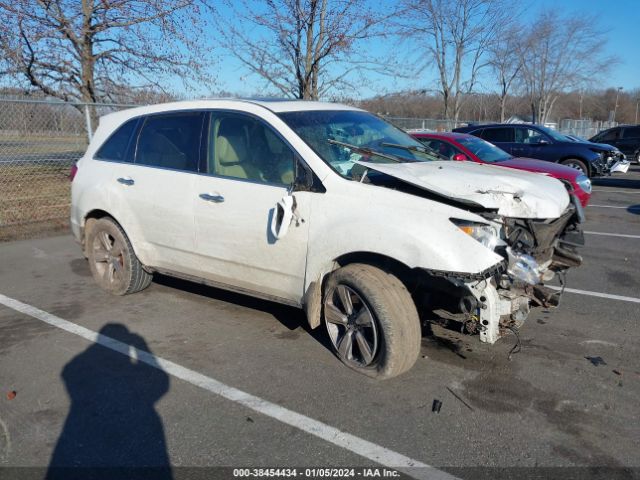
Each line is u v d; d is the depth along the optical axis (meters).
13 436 3.14
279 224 3.95
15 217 9.16
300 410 3.38
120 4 10.95
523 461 2.88
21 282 6.06
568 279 6.04
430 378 3.77
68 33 10.89
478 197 3.55
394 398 3.51
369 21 10.66
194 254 4.64
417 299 3.96
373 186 3.69
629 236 8.30
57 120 10.09
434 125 19.16
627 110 70.75
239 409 3.40
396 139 4.75
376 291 3.53
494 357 4.08
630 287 5.75
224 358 4.10
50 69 11.65
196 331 4.61
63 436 3.13
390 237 3.43
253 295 4.45
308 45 10.79
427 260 3.31
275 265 4.11
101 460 2.92
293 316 4.91
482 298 3.45
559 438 3.08
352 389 3.62
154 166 4.89
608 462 2.87
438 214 3.42
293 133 4.05
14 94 11.85
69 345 4.34
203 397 3.55
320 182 3.83
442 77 20.73
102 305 5.26
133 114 5.25
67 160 10.29
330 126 4.37
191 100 4.86
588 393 3.56
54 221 9.15
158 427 3.22
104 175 5.28
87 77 11.64
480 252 3.29
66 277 6.25
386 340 3.53
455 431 3.15
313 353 4.16
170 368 3.95
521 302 3.64
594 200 12.37
